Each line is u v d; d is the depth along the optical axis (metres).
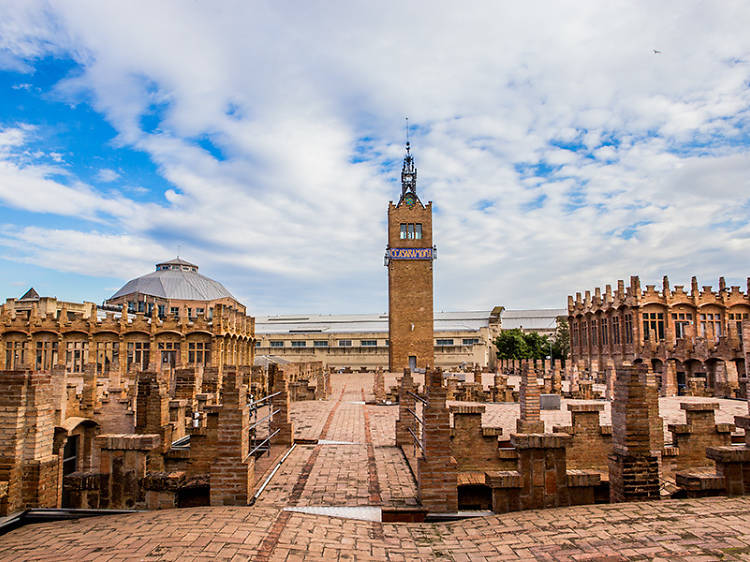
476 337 99.69
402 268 79.00
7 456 11.88
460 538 10.28
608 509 10.88
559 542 9.45
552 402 24.39
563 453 11.86
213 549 9.30
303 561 9.13
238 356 70.81
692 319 60.19
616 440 12.06
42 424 12.38
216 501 12.30
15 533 10.81
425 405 12.80
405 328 78.19
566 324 103.69
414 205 79.75
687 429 16.69
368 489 13.67
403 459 17.23
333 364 100.25
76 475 15.16
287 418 19.00
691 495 11.69
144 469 13.73
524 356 89.38
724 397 33.53
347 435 21.92
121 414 25.25
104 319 60.12
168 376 28.89
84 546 9.65
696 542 8.95
